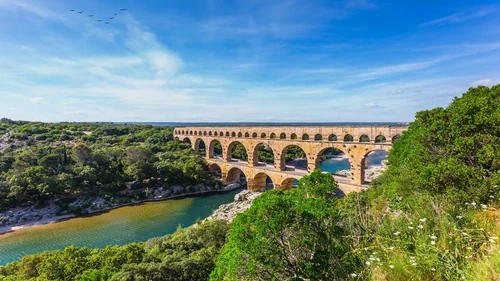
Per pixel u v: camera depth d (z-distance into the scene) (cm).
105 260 3544
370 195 3697
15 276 3266
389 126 5503
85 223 6606
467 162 1969
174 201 8331
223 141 9975
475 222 1000
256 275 1666
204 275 3173
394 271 861
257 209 1712
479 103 2091
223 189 9569
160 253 3934
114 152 9806
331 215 1688
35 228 6297
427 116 2480
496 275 667
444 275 782
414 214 1255
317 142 6856
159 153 11281
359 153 6028
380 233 1203
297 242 1673
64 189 7488
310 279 1537
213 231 4569
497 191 1453
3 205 6838
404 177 2283
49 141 12362
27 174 7331
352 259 1282
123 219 6881
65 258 3512
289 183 7838
